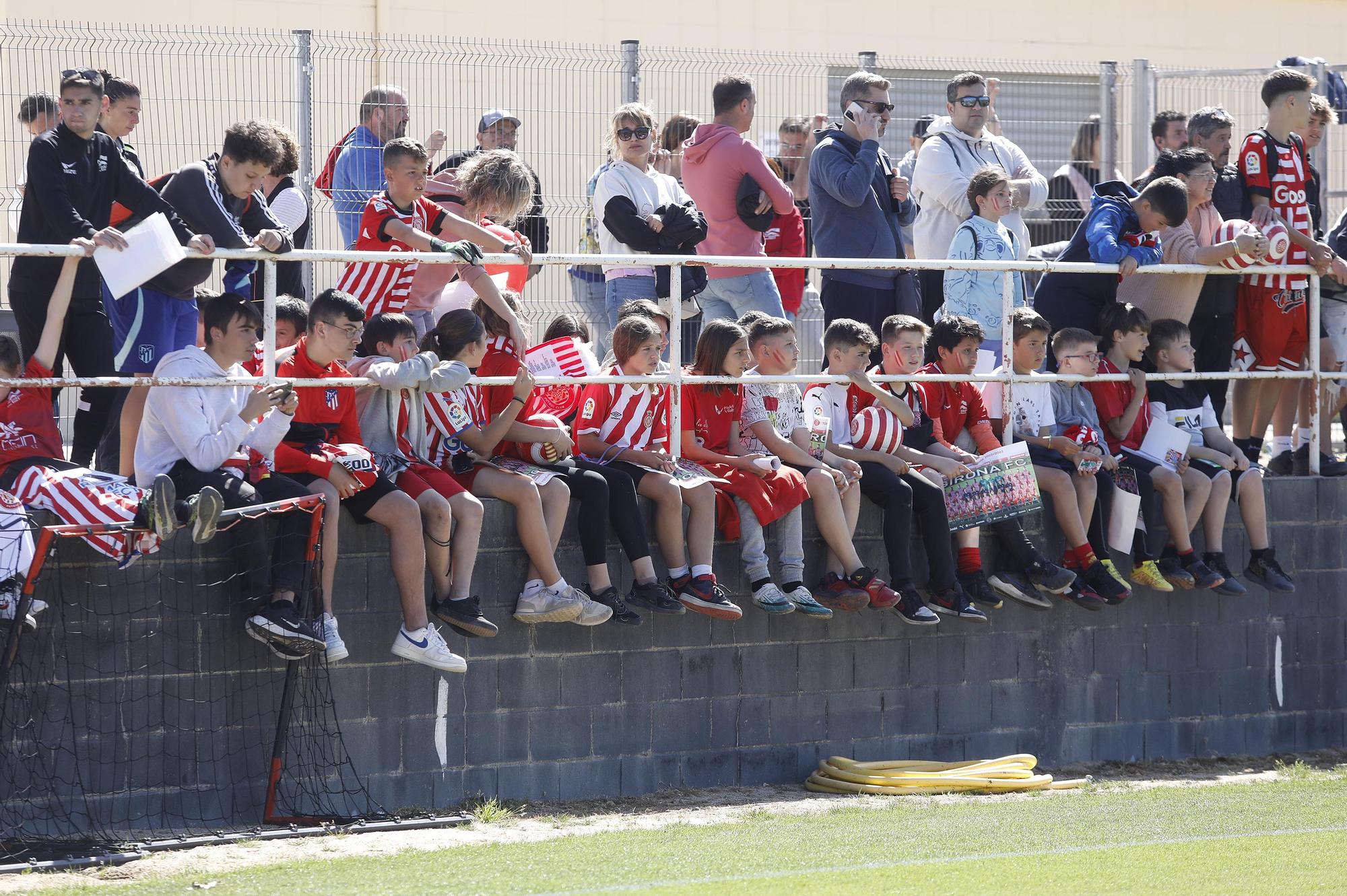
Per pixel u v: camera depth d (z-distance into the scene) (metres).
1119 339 28.34
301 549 21.28
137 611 21.39
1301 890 17.84
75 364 23.69
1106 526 27.95
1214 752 29.89
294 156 23.95
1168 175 29.55
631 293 29.20
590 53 37.72
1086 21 52.47
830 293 30.09
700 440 25.44
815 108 37.41
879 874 18.58
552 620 23.73
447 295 26.14
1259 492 29.55
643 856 19.89
